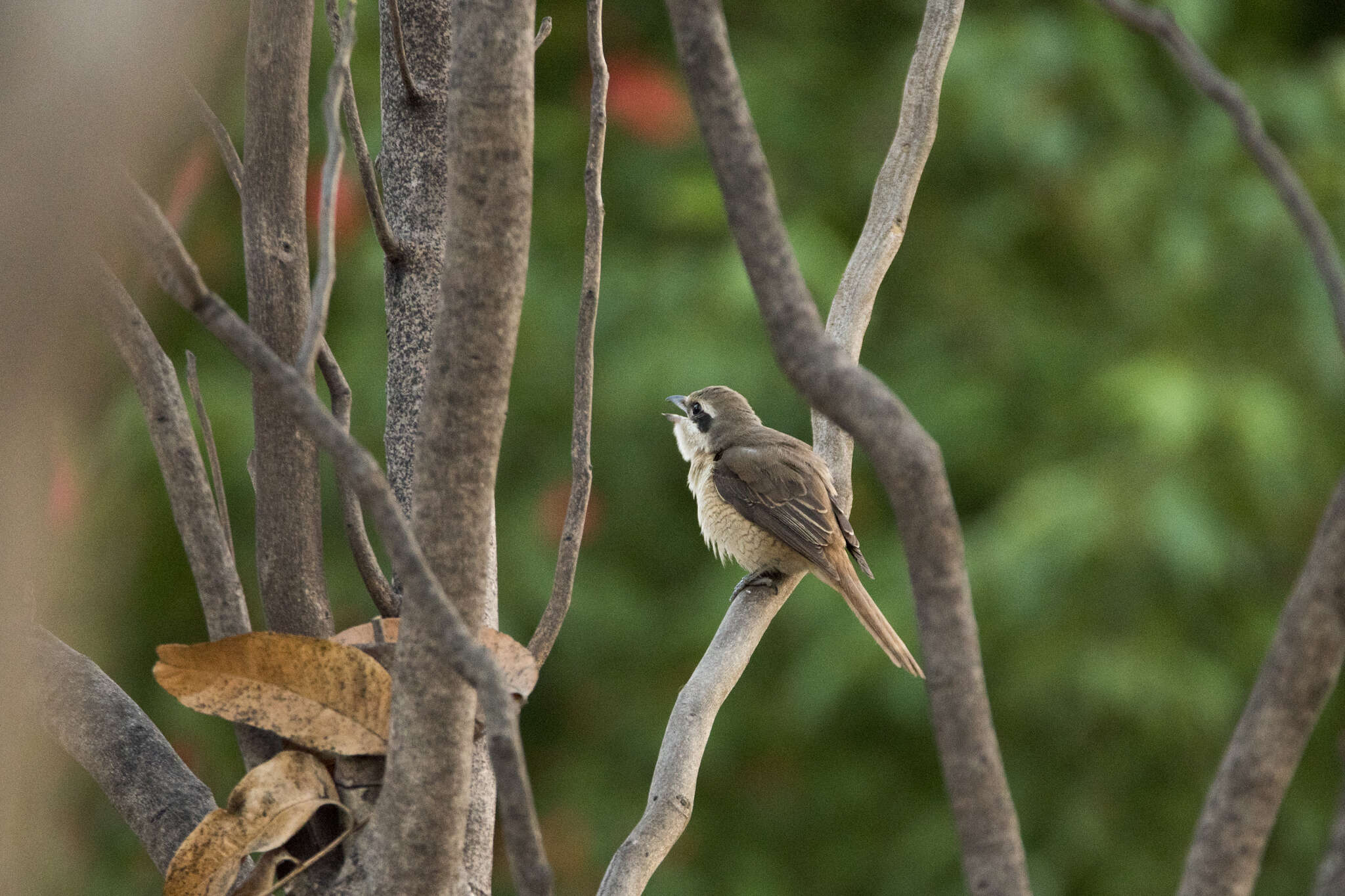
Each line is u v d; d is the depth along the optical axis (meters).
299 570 3.35
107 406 3.00
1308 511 13.92
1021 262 14.63
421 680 2.80
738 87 2.42
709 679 5.24
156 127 1.93
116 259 3.05
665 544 13.89
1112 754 13.40
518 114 2.78
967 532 13.57
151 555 11.66
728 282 12.79
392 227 4.35
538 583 12.60
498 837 12.88
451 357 2.80
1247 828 2.30
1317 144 13.67
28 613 2.06
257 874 3.16
